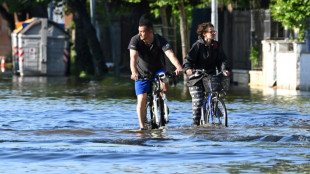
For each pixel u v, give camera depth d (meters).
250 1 93.38
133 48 32.38
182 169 20.58
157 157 23.08
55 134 30.61
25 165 21.64
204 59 35.03
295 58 68.12
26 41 103.44
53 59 104.50
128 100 56.25
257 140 28.16
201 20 84.56
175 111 46.03
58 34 104.62
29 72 103.75
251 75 77.81
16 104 51.91
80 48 107.75
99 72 105.94
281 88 70.94
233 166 21.05
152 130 31.91
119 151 24.58
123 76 100.69
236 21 81.50
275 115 42.84
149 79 33.09
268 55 73.88
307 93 63.81
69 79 91.56
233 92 65.44
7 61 150.00
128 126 37.47
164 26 93.69
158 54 32.81
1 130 31.95
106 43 134.25
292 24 69.56
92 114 44.31
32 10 141.25
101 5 127.31
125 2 104.00
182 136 29.45
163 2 79.81
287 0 68.19
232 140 28.16
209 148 25.25
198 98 35.44
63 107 49.25
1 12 144.75
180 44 100.81
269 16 76.94
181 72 32.50
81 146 26.23
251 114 43.59
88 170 20.61
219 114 34.53
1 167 21.27
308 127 33.56
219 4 92.94
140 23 32.19
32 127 37.03
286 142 27.31
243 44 80.56
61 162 22.20
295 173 19.78
